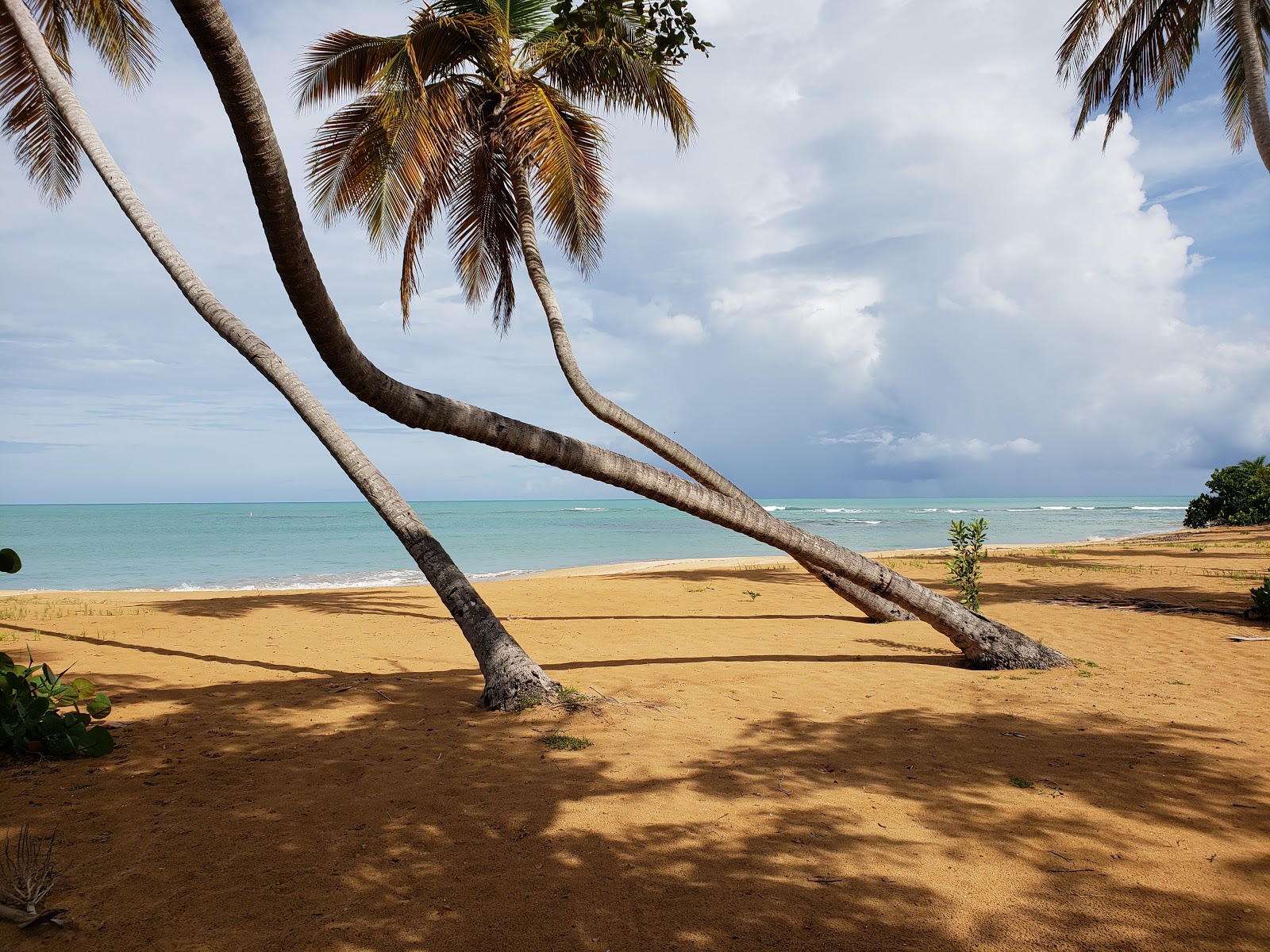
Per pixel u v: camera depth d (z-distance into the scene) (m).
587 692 6.03
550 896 2.79
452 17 10.34
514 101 11.10
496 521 70.75
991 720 5.27
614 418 10.48
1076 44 13.45
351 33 10.94
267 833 3.33
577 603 12.04
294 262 3.58
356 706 5.67
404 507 6.32
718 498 6.34
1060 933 2.55
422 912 2.67
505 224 13.15
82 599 13.31
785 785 3.99
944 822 3.50
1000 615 10.02
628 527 59.00
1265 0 12.84
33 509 158.00
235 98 2.87
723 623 10.03
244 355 6.41
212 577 22.27
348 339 4.33
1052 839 3.31
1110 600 11.36
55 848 3.13
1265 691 6.05
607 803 3.72
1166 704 5.66
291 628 9.68
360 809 3.62
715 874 2.97
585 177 11.00
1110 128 14.37
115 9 10.23
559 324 10.76
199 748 4.59
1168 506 112.56
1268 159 11.15
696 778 4.08
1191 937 2.53
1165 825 3.46
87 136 7.34
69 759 4.34
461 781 4.03
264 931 2.53
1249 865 3.06
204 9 2.57
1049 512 81.12
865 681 6.55
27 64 10.12
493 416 5.46
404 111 9.63
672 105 11.66
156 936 2.48
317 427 6.29
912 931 2.56
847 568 6.77
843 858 3.12
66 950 2.39
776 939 2.51
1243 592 11.95
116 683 6.37
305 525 62.69
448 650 8.21
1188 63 13.92
